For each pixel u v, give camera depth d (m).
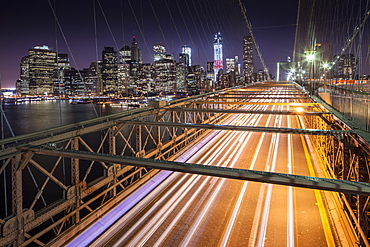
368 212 6.82
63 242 7.68
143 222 8.72
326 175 12.62
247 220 8.79
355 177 8.44
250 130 10.05
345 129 10.23
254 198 10.29
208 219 8.87
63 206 7.83
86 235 8.03
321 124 17.31
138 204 9.85
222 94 31.50
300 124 26.80
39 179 29.02
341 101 12.57
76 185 8.25
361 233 6.96
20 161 7.04
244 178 5.23
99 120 10.01
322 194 10.41
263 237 7.88
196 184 11.61
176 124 10.98
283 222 8.64
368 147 7.08
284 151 16.89
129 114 12.05
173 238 7.89
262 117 31.44
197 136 19.72
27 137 7.45
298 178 4.96
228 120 29.34
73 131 8.73
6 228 6.60
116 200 9.81
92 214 8.73
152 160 5.93
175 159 15.08
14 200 6.87
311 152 16.59
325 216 8.94
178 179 12.16
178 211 9.38
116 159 6.32
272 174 5.11
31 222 7.08
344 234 7.96
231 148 17.67
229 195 10.55
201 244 7.62
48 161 35.34
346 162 9.45
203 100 23.02
